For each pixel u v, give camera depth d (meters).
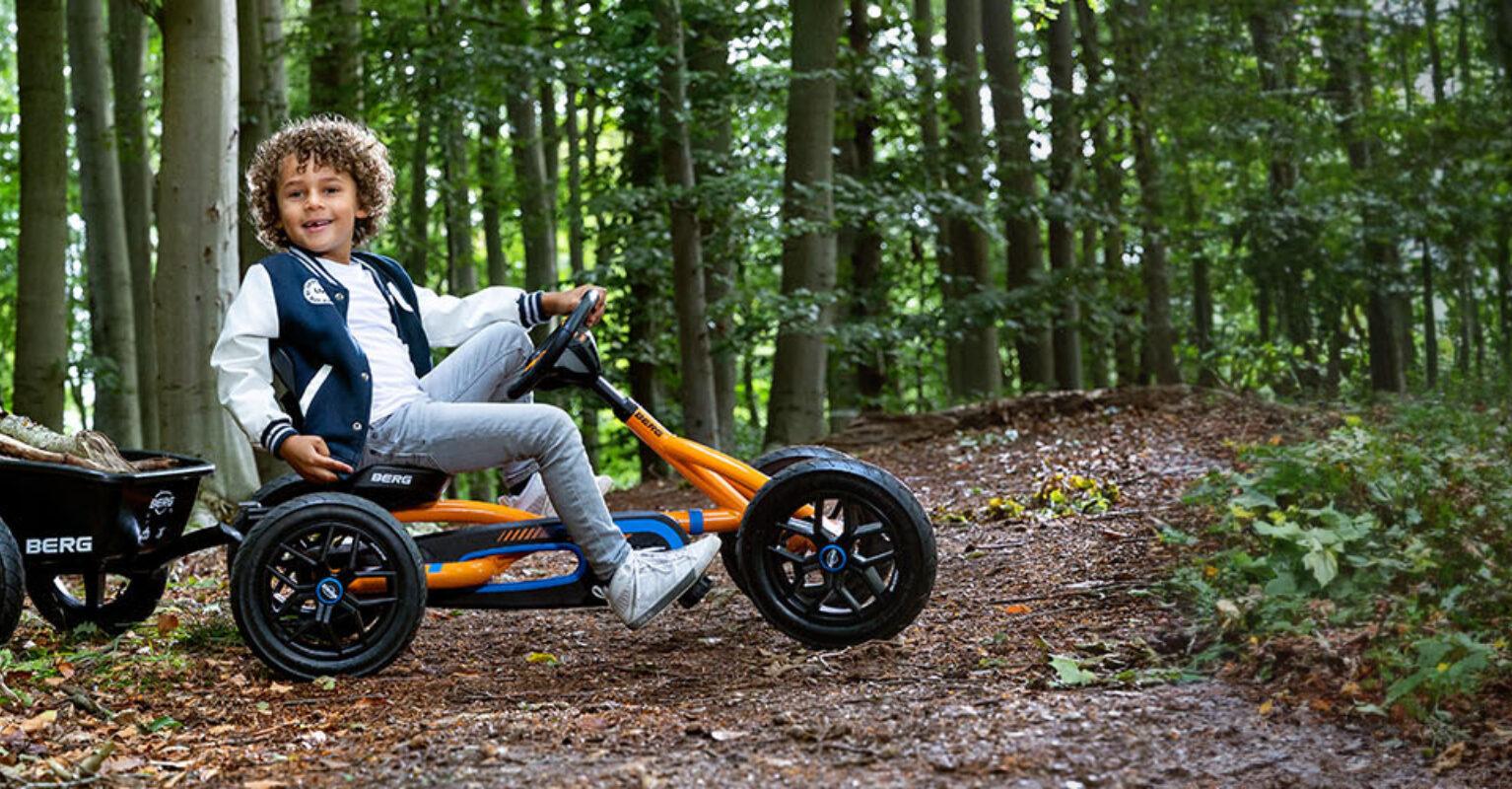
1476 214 15.55
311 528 4.05
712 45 12.05
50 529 4.23
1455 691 3.30
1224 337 16.41
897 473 8.63
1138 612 4.35
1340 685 3.40
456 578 4.21
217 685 4.06
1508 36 14.80
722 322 13.19
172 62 7.98
